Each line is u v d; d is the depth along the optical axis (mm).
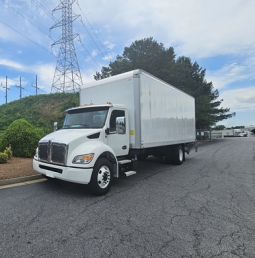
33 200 4750
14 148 10102
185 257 2637
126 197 5039
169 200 4832
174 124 9352
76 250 2777
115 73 24359
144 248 2840
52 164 5098
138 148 6465
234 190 5641
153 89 7457
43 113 23219
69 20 32344
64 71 32719
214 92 36688
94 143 5301
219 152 16047
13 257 2605
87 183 4816
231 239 3086
